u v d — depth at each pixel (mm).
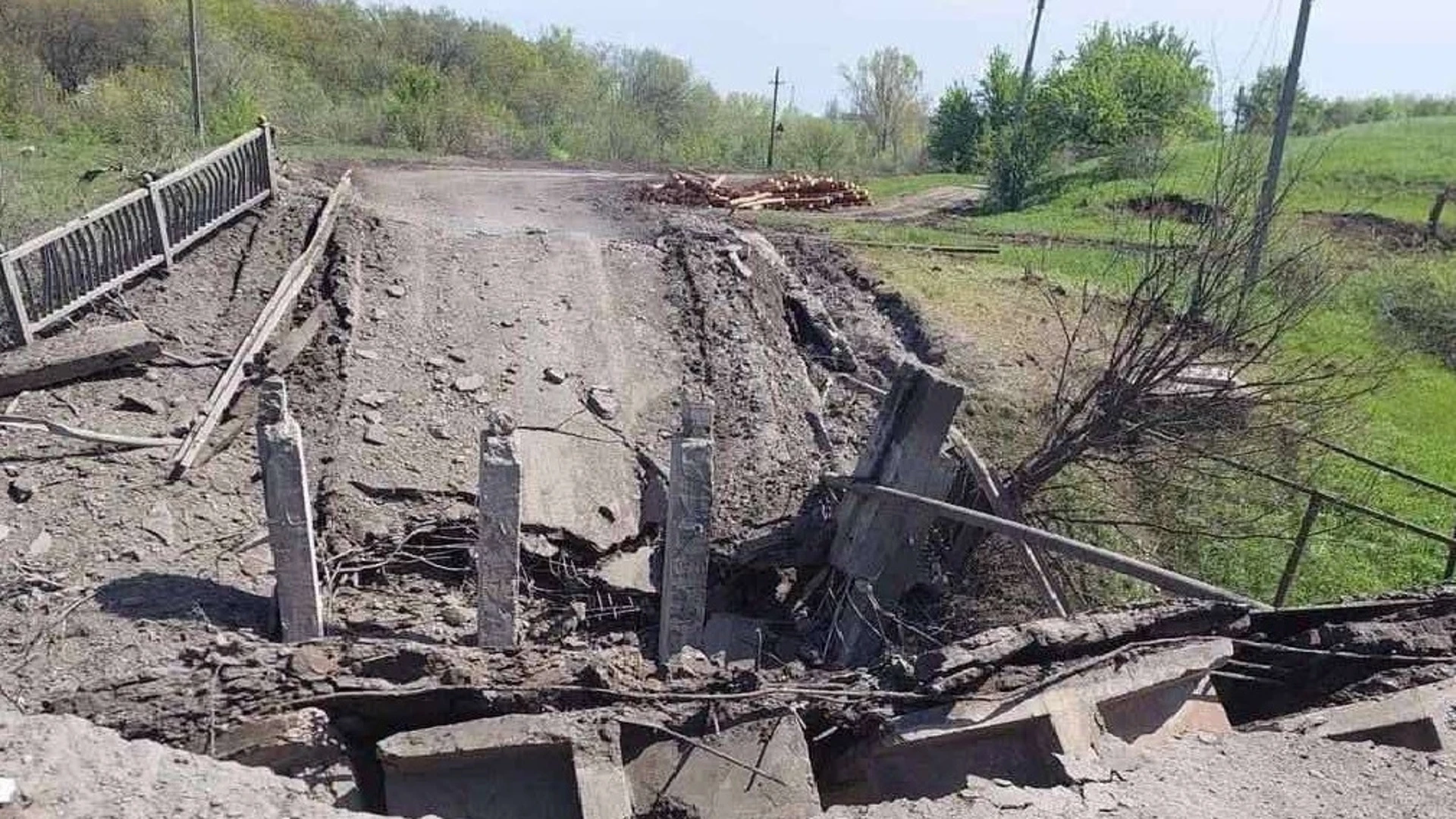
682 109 56250
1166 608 6559
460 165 25188
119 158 18766
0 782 4473
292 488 6770
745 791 5477
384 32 46281
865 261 17016
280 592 6859
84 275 10812
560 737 5414
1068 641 6215
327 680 5770
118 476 8719
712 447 7766
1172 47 36156
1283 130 13312
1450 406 14820
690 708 5793
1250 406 10281
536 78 48531
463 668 5887
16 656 6555
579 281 14117
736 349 12727
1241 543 10172
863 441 11164
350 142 32531
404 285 13070
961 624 8430
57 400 9562
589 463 10281
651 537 9664
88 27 33281
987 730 5723
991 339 13648
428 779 5359
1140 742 5828
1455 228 23125
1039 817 5047
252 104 25375
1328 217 21422
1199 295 8906
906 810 5074
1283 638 6699
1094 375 11984
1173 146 29203
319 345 11250
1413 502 11555
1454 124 36312
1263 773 5480
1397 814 5176
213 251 12750
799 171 35188
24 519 8047
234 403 10047
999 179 27812
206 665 5988
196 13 29438
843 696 5875
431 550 8703
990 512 8914
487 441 7156
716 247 15523
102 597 7219
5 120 24953
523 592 8609
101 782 4617
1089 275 16875
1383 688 6207
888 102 59000
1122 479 10234
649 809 5410
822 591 8875
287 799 4727
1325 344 15688
